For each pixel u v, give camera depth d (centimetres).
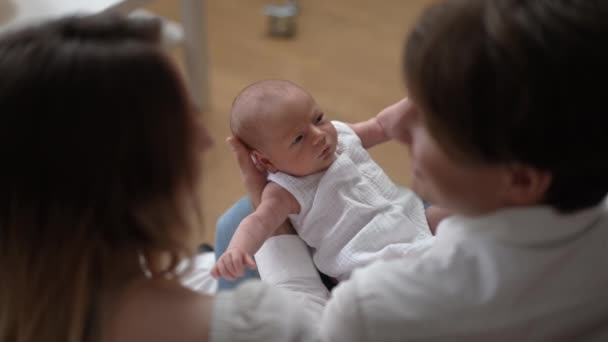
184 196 59
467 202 56
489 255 54
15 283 58
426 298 55
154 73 51
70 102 49
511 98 46
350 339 58
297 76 220
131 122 50
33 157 50
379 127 110
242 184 183
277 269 94
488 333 55
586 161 50
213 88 215
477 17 48
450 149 52
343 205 99
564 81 46
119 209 54
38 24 53
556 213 54
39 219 54
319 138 100
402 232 99
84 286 57
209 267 117
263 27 243
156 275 63
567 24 45
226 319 62
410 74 52
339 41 236
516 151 49
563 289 55
